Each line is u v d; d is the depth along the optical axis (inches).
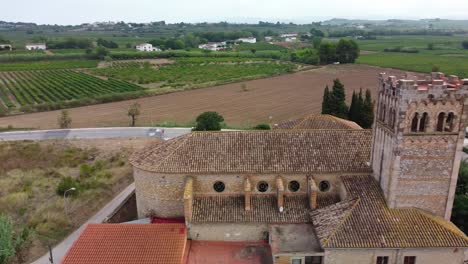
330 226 1441.9
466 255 1596.9
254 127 3627.0
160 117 4601.4
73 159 3075.8
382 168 1552.7
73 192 2271.2
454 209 1802.4
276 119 4419.3
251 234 1644.9
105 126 4183.1
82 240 1524.4
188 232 1640.0
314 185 1608.0
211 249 1604.3
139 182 1769.2
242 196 1695.4
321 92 5944.9
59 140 3602.4
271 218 1599.4
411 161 1441.9
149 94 5905.5
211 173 1644.9
